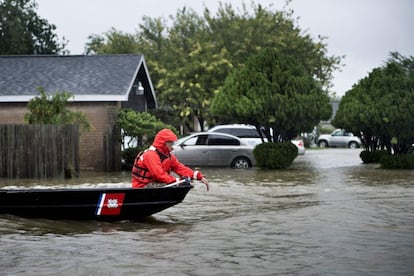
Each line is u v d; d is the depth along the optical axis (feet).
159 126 86.48
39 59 98.84
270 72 87.81
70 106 88.38
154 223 38.58
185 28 166.71
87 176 74.64
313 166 90.99
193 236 33.81
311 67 161.07
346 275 25.00
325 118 88.07
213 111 90.43
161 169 38.55
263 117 85.61
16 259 27.71
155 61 156.66
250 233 34.71
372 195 52.54
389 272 25.49
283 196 52.29
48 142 72.79
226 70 147.64
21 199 38.06
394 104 83.76
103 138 85.20
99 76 91.97
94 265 26.61
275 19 164.66
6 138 72.64
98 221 38.83
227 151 87.86
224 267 26.32
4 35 152.46
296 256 28.53
